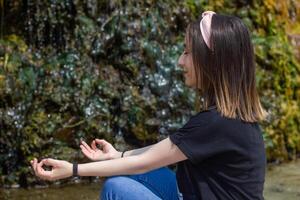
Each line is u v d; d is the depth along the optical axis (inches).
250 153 98.2
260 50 221.9
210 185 99.5
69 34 202.4
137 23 207.0
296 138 217.0
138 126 192.7
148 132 193.8
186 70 103.7
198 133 97.9
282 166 206.5
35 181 180.1
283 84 220.7
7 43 198.7
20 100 185.8
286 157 213.6
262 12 233.3
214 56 98.5
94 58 200.2
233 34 98.7
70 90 191.5
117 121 192.4
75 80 193.3
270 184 184.1
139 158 104.1
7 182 180.4
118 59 200.8
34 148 181.5
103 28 204.1
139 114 193.5
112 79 197.6
